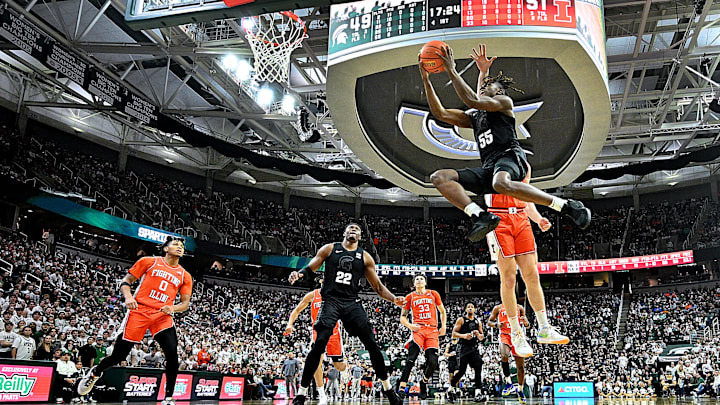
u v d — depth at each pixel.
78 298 20.42
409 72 15.27
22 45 15.33
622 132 25.05
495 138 4.23
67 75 17.06
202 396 11.80
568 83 15.47
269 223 40.16
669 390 22.98
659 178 40.59
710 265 36.72
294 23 15.70
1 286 17.14
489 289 42.19
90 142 31.27
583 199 43.22
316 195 43.56
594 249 40.47
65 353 11.49
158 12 6.87
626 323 33.78
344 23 12.88
